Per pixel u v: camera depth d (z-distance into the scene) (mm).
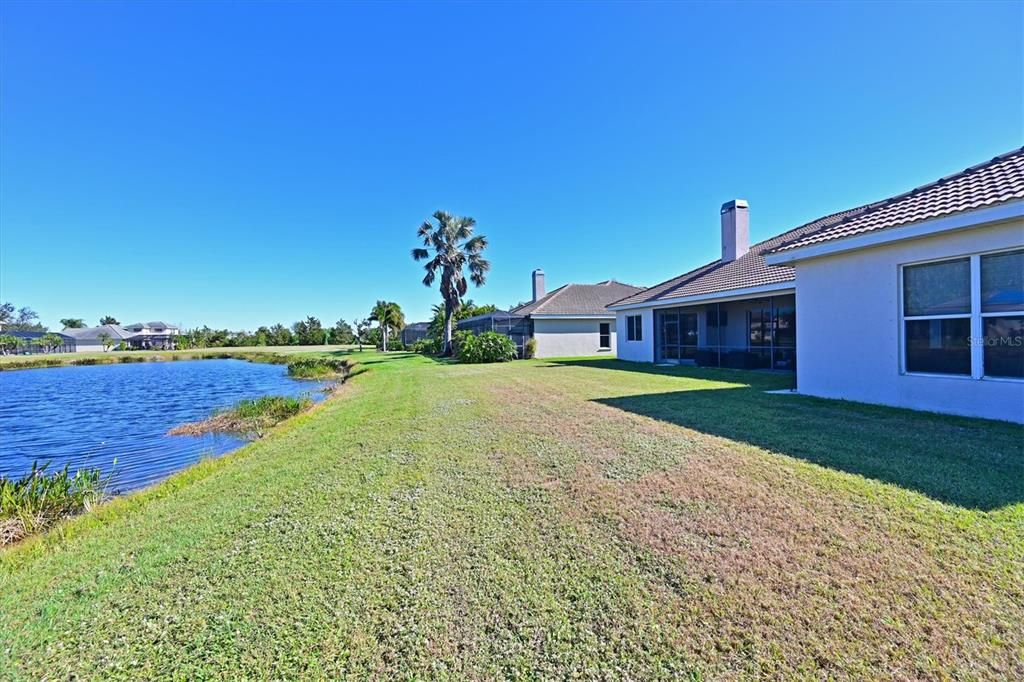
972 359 5656
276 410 12352
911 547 2594
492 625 2158
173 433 10680
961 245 5660
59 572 2988
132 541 3420
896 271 6426
